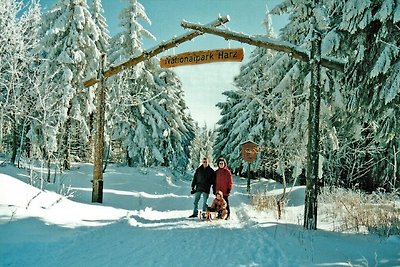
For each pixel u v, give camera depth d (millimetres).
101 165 12703
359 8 8625
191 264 5234
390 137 9680
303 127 15234
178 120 34000
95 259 5453
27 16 14398
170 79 35469
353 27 8953
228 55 10445
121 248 6148
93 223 8312
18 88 14609
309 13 14984
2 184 9430
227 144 35375
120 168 26609
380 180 15898
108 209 11406
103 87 12797
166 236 7238
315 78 8375
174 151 32750
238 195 19797
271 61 19484
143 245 6406
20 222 7180
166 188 22531
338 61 8625
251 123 31922
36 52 17859
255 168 29375
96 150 12672
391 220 8445
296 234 7371
